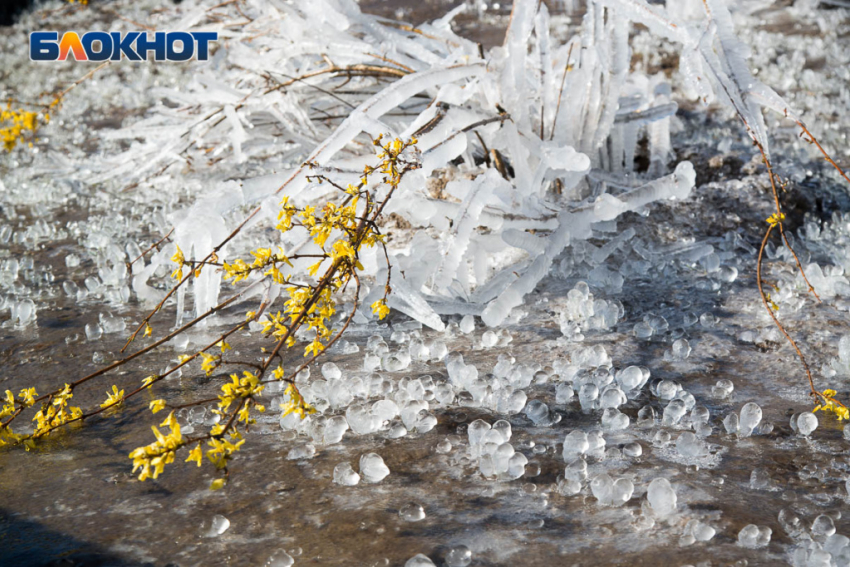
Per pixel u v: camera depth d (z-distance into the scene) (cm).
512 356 239
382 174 239
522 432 197
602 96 335
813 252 319
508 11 1025
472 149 351
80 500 174
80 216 401
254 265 198
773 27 845
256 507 169
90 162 458
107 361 244
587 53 328
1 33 1111
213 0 457
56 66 884
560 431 197
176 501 173
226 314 276
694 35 274
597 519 163
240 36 404
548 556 152
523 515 164
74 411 200
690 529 158
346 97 396
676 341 236
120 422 208
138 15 1109
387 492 174
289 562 150
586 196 347
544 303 277
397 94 279
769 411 204
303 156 417
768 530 154
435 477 179
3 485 181
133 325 272
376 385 217
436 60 350
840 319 256
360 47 355
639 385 218
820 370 225
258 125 416
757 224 338
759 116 269
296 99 386
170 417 158
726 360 234
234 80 420
